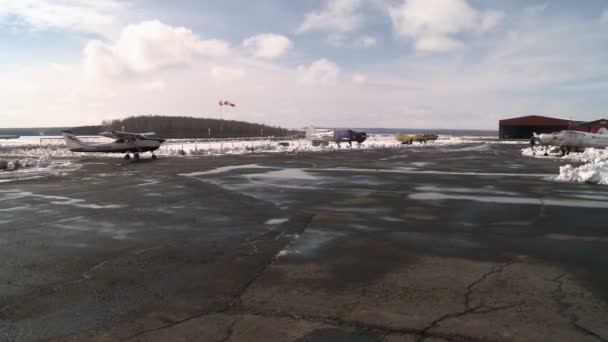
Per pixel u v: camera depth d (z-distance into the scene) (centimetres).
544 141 3192
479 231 700
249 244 628
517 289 433
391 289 437
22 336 343
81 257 569
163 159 2684
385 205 962
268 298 416
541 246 602
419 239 650
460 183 1362
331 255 567
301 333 339
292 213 875
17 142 6538
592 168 1423
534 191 1170
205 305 401
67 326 361
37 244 638
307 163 2267
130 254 582
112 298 423
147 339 333
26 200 1066
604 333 335
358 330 343
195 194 1154
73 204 1002
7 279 484
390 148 4225
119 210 922
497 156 2864
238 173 1731
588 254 560
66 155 3219
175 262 543
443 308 386
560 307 387
